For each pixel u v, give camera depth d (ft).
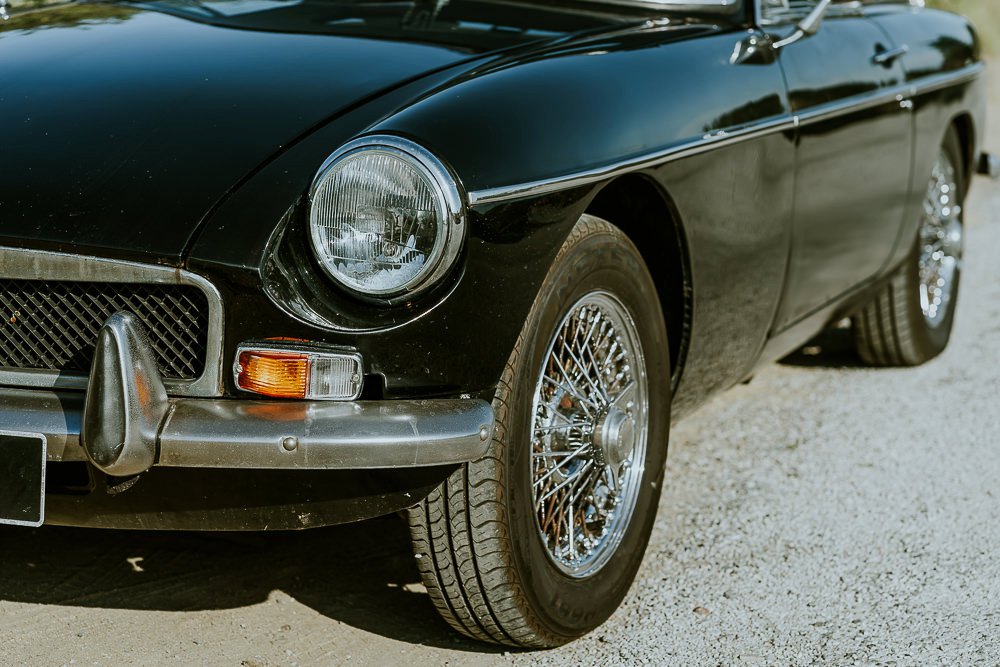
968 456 12.17
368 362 6.70
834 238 11.34
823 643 8.46
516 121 7.32
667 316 9.46
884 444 12.41
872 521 10.53
